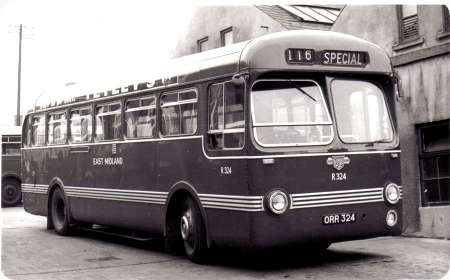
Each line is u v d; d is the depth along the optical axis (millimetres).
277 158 8227
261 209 8102
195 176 9164
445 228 11359
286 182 8250
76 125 12922
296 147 8383
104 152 11719
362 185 8773
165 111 10016
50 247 11680
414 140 11898
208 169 8891
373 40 12734
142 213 10500
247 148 8172
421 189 11906
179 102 9664
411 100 11906
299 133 8461
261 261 9391
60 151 13523
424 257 9500
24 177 15414
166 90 9984
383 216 8922
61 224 13602
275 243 8133
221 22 18578
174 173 9656
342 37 8961
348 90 8945
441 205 11570
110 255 10531
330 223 8453
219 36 18641
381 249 10422
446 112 11172
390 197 8984
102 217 11820
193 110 9320
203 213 8992
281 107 8438
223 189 8578
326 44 8750
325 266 8836
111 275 8555
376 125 9133
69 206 13133
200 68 9211
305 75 8656
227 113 8609
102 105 11938
